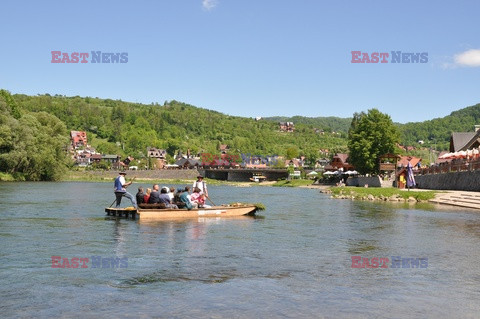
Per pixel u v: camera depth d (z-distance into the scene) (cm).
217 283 1048
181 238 1761
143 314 816
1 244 1573
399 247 1608
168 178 15262
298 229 2130
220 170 15250
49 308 848
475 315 841
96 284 1030
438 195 4525
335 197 5481
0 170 8619
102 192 5734
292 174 15325
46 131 9781
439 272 1198
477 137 6500
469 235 1941
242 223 2356
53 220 2356
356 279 1110
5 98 10312
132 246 1555
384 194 4962
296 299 926
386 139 8412
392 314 839
